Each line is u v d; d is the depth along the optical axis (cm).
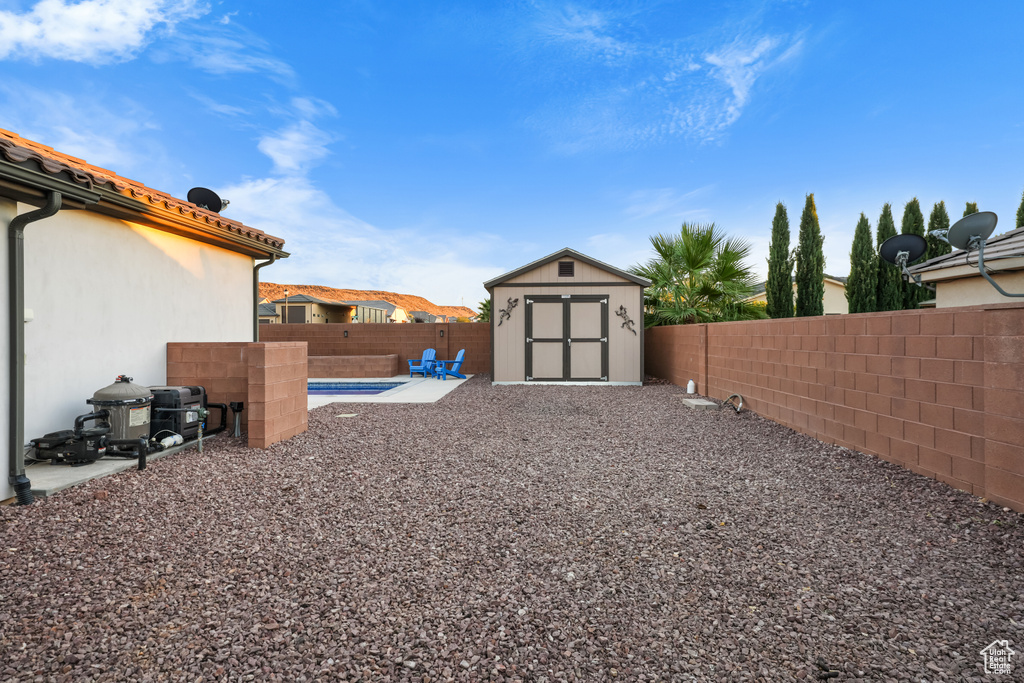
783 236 1471
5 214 337
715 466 455
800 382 596
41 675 175
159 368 550
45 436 397
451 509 348
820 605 225
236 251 707
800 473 427
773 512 339
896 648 193
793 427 614
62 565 254
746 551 281
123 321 501
